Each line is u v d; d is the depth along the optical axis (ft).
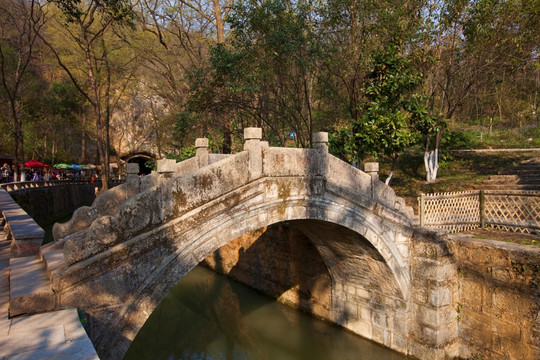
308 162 22.99
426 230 27.32
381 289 30.07
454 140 57.41
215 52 38.78
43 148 107.86
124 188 24.85
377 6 37.60
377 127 32.30
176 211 17.95
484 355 25.55
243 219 20.29
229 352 34.58
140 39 66.08
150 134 115.14
